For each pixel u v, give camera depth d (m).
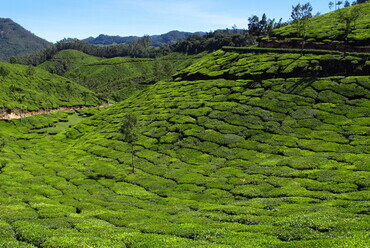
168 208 42.44
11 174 68.25
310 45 108.31
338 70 84.56
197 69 123.69
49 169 72.69
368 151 52.06
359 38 96.69
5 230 32.03
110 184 59.38
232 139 69.31
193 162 64.25
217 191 48.72
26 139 117.62
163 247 25.56
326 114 68.75
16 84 171.50
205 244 25.34
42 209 42.28
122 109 121.56
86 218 38.06
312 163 51.56
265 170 53.00
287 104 76.62
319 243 22.09
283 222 29.94
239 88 93.12
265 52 113.94
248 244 24.50
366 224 25.16
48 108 165.88
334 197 37.69
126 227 34.41
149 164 67.69
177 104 98.00
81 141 101.25
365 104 68.25
